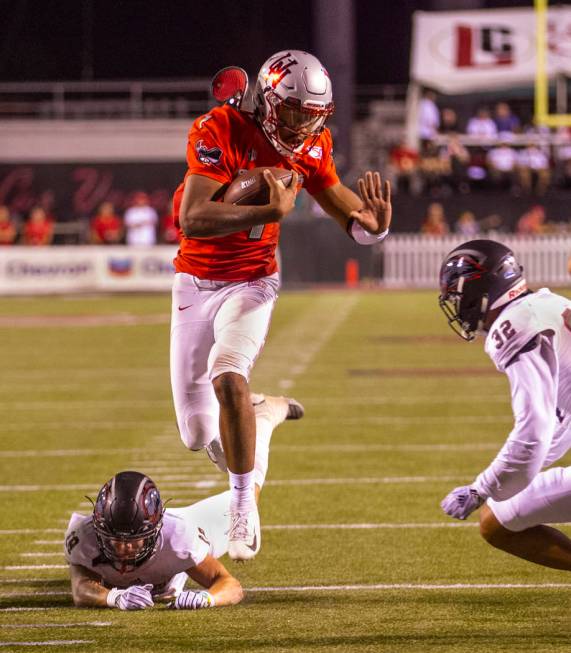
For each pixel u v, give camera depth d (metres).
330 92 13.04
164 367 38.97
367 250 72.56
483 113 75.44
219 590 13.79
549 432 11.73
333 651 11.82
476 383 34.59
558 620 12.98
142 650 11.98
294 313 56.44
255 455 13.91
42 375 37.44
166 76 99.75
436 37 78.38
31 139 79.81
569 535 17.59
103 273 69.69
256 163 13.20
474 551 16.70
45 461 24.06
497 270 12.20
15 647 12.20
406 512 19.30
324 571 15.70
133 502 12.93
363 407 30.47
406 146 76.69
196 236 12.77
